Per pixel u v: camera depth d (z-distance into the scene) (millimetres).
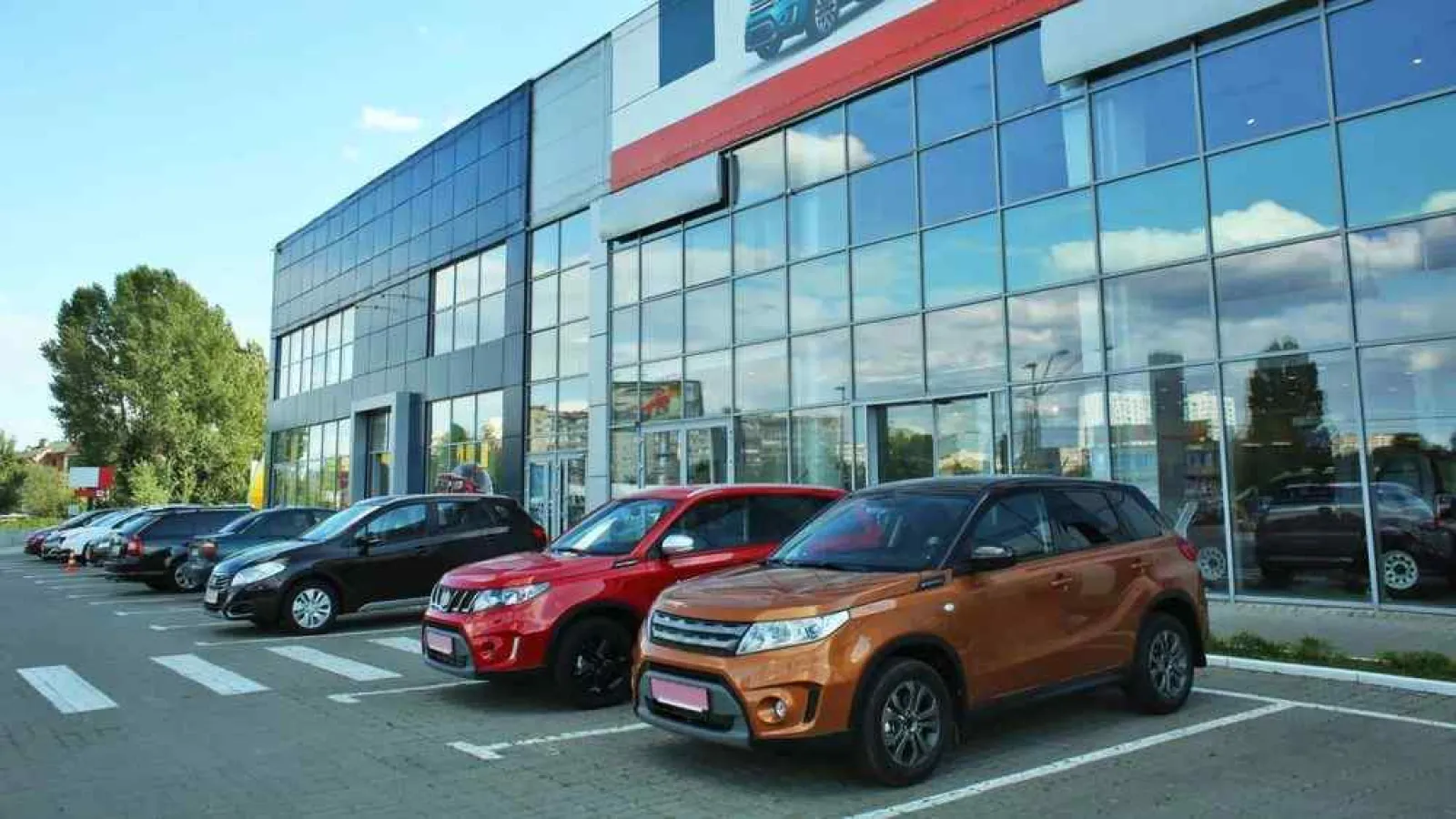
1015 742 6434
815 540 6859
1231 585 11945
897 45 16047
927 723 5609
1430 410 10523
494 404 26344
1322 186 11453
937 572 5883
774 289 18266
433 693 8672
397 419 29781
